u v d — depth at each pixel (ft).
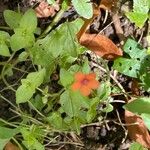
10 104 0.60
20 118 0.59
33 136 0.52
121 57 0.60
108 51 0.60
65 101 0.51
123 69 0.59
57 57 0.53
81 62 0.59
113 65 0.59
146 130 0.59
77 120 0.54
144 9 0.56
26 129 0.52
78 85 0.50
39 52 0.52
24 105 0.60
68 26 0.51
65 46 0.52
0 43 0.51
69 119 0.54
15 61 0.56
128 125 0.61
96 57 0.61
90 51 0.61
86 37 0.60
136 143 0.55
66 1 0.60
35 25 0.49
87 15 0.53
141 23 0.57
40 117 0.58
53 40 0.51
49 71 0.54
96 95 0.56
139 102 0.54
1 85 0.60
